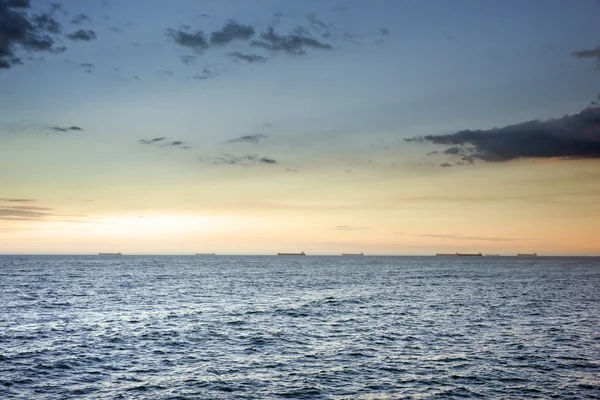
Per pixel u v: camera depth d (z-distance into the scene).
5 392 25.38
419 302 67.25
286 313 55.06
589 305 64.19
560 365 31.83
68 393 25.50
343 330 44.16
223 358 33.28
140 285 95.50
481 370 30.55
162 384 27.28
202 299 70.06
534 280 120.00
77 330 42.78
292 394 25.81
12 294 73.31
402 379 28.61
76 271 155.00
